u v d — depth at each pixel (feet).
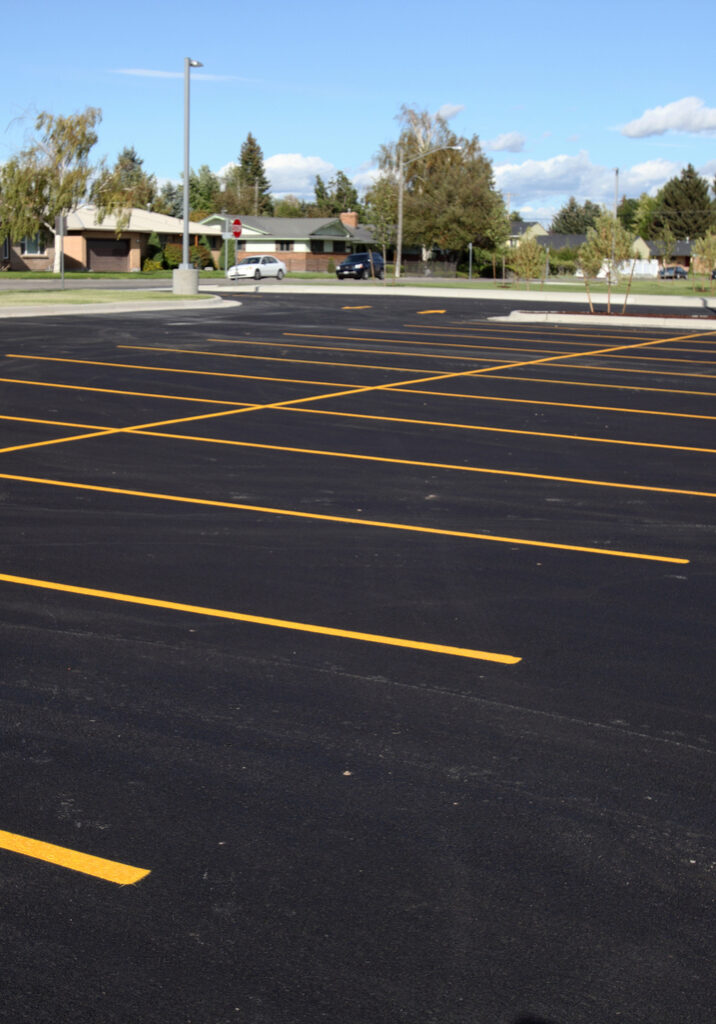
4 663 21.59
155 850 14.99
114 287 170.09
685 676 21.56
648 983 12.39
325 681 20.99
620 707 20.04
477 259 317.83
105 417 50.34
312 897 13.94
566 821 15.94
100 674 21.13
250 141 506.07
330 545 30.53
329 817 15.94
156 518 32.99
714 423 53.47
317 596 26.07
